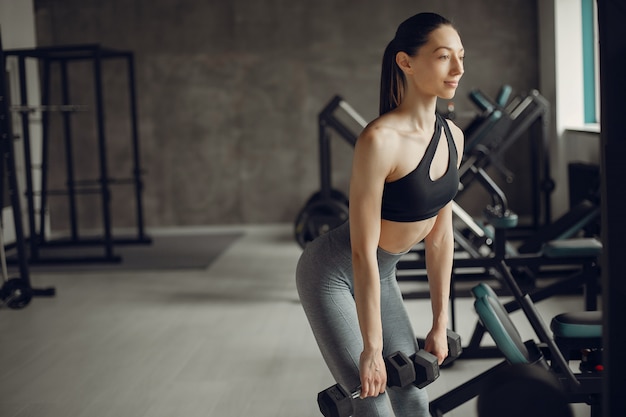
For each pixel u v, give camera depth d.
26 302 5.24
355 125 8.21
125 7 8.18
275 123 8.27
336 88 8.19
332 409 1.88
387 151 1.86
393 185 1.91
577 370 3.34
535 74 8.11
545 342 2.68
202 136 8.32
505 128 6.30
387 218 1.96
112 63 8.23
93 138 8.32
